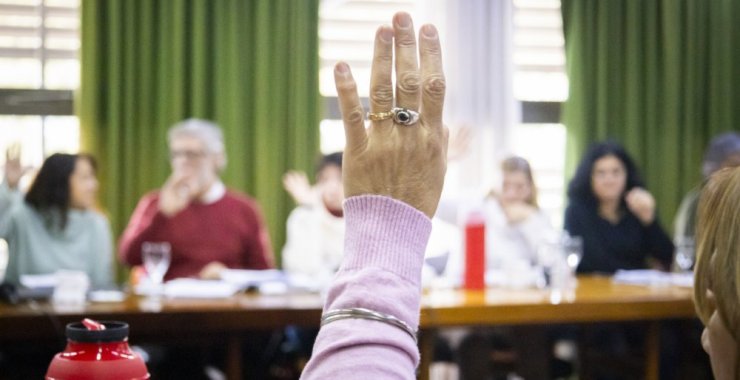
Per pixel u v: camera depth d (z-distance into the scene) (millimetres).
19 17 4469
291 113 4543
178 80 4406
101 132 4391
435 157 740
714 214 851
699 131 5066
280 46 4520
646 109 4977
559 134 5090
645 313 2932
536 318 2836
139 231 3545
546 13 5059
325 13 4824
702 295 873
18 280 3346
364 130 737
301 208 3742
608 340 3592
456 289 3150
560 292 3080
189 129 3637
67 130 4500
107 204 4359
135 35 4391
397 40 744
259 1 4488
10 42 4461
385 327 672
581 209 3932
